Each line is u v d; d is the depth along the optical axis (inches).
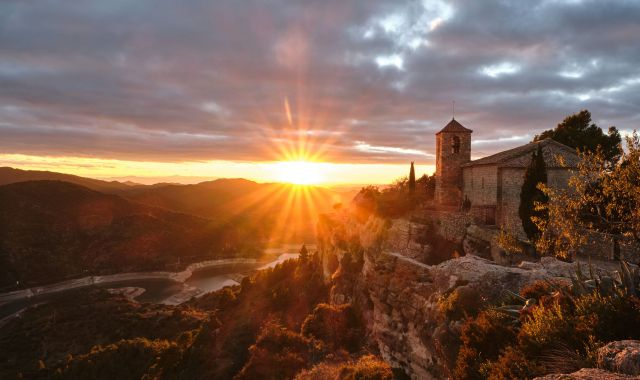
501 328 518.9
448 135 1911.9
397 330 1117.1
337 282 2027.6
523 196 1282.0
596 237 1055.6
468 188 1814.7
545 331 430.3
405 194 2127.2
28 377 2618.1
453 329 733.9
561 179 1411.2
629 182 677.3
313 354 1296.8
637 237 687.7
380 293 1238.9
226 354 1909.4
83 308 4411.9
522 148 1656.0
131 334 3550.7
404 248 1633.9
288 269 3198.8
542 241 898.1
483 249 1374.3
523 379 376.2
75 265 7091.5
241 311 2586.1
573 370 356.8
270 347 1349.7
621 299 436.1
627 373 299.1
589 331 401.7
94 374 2479.1
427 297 984.9
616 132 1859.0
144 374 2196.1
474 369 487.5
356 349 1368.1
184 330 3405.5
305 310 2308.1
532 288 645.3
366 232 1955.0
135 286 6274.6
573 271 782.5
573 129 1910.7
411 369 990.4
